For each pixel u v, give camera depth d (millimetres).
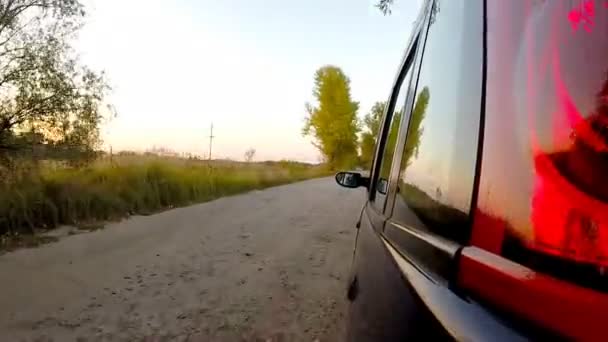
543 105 752
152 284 5086
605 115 649
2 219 7117
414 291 1087
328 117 43031
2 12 8016
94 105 9445
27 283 4941
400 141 2121
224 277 5422
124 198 10430
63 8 8570
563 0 753
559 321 653
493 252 813
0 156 8398
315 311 4312
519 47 849
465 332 789
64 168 9547
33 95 8562
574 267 647
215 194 15133
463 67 1132
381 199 2414
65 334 3703
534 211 726
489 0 1025
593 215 639
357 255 2420
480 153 927
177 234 8070
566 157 692
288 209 12398
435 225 1152
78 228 8094
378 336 1271
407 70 2467
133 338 3664
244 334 3764
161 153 17562
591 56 687
